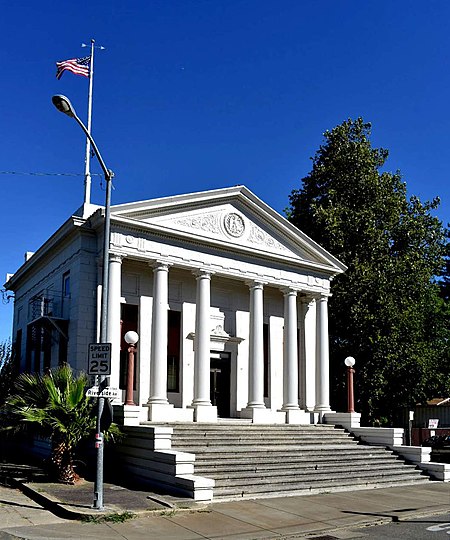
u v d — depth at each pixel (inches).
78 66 1090.1
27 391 717.9
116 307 875.4
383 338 1312.7
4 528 483.5
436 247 1513.3
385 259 1374.3
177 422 877.2
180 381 1006.4
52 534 467.2
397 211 1434.5
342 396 1385.3
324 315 1136.2
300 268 1109.7
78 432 683.4
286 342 1075.3
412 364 1326.3
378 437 967.6
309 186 1524.4
